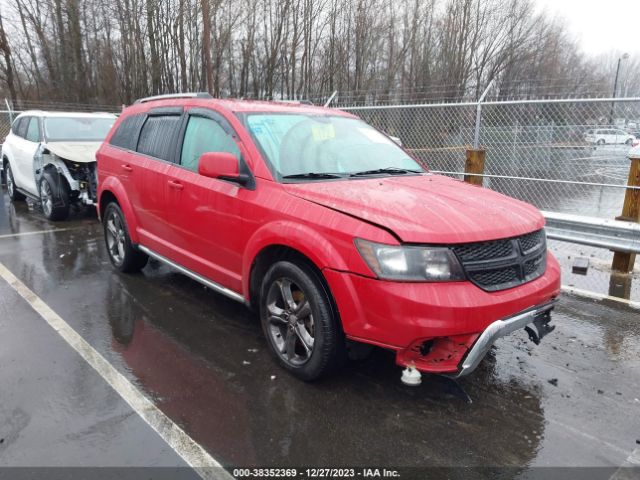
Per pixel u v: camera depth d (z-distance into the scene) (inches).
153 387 134.0
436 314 111.2
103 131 382.3
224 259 159.5
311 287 127.8
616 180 344.8
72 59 1413.6
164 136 191.5
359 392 133.4
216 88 1352.1
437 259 113.8
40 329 169.0
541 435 117.4
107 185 219.3
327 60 1460.4
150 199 192.1
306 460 107.3
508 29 1700.3
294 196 136.3
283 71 1433.3
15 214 366.9
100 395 129.5
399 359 117.6
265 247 139.5
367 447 112.0
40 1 1359.5
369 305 116.2
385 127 426.0
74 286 212.1
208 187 160.7
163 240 190.5
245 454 108.5
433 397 131.8
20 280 219.1
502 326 116.0
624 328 180.4
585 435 117.8
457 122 395.2
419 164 183.2
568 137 348.5
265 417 121.7
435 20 1603.1
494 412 126.2
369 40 1475.1
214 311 187.0
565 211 366.3
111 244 231.8
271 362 148.6
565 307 201.5
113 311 185.6
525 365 150.9
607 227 240.1
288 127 164.7
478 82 1706.4
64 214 338.3
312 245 124.7
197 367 145.3
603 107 337.1
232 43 1407.5
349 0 1438.2
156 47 1352.1
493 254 120.5
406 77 1576.0
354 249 118.2
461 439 115.4
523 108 371.2
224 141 161.6
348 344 128.5
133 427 116.6
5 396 127.9
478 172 320.8
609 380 143.2
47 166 344.5
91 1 1396.4
